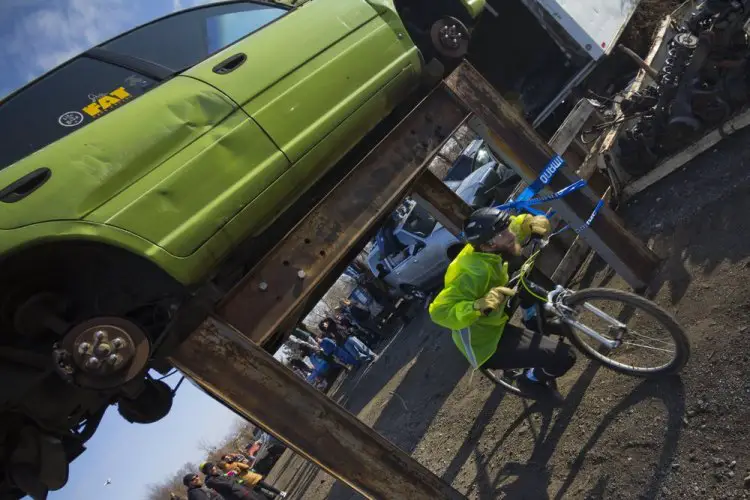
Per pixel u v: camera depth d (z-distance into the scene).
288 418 2.56
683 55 4.21
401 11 3.97
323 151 2.97
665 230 4.07
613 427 3.20
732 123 3.89
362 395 8.59
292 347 13.77
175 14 3.49
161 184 2.49
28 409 2.44
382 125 3.88
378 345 11.17
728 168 3.88
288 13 3.36
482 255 3.08
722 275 3.28
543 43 7.24
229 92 2.79
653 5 8.34
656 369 3.12
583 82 7.87
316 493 7.60
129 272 2.56
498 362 3.33
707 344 3.00
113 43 3.30
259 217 2.75
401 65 3.34
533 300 3.50
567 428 3.55
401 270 9.11
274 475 11.62
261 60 2.96
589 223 3.65
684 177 4.26
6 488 2.43
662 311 2.93
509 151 3.67
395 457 2.72
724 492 2.41
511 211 3.35
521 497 3.46
